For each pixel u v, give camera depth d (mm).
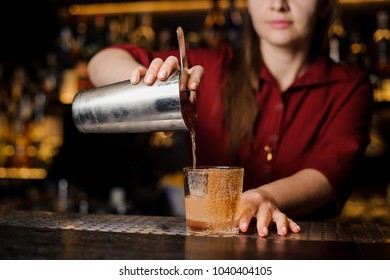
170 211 1888
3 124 2066
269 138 1156
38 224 759
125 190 2014
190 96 754
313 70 1156
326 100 1156
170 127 723
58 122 2105
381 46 1913
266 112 1160
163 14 2092
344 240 688
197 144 1202
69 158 2033
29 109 2088
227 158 1175
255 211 749
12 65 2029
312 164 1031
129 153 2047
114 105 733
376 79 1910
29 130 2086
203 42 1964
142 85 719
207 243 656
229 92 1157
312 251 630
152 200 1908
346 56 1938
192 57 1225
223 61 1212
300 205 900
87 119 764
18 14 1850
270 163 1159
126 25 2078
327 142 1135
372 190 1944
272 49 1153
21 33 1889
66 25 2098
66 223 766
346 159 1076
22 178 2047
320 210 1025
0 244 639
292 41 1084
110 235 692
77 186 2031
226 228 703
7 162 2064
